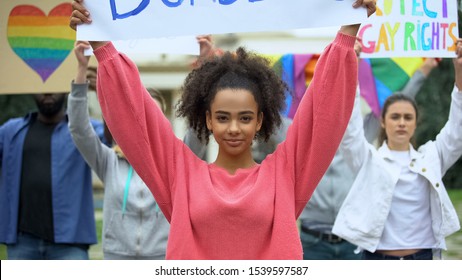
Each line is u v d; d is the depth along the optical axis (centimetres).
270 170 555
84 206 979
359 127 866
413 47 821
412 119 877
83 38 579
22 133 990
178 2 583
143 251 865
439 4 814
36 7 891
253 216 532
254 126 560
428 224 853
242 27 579
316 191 1023
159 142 562
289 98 1016
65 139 980
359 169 879
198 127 605
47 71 892
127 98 556
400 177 855
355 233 857
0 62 895
